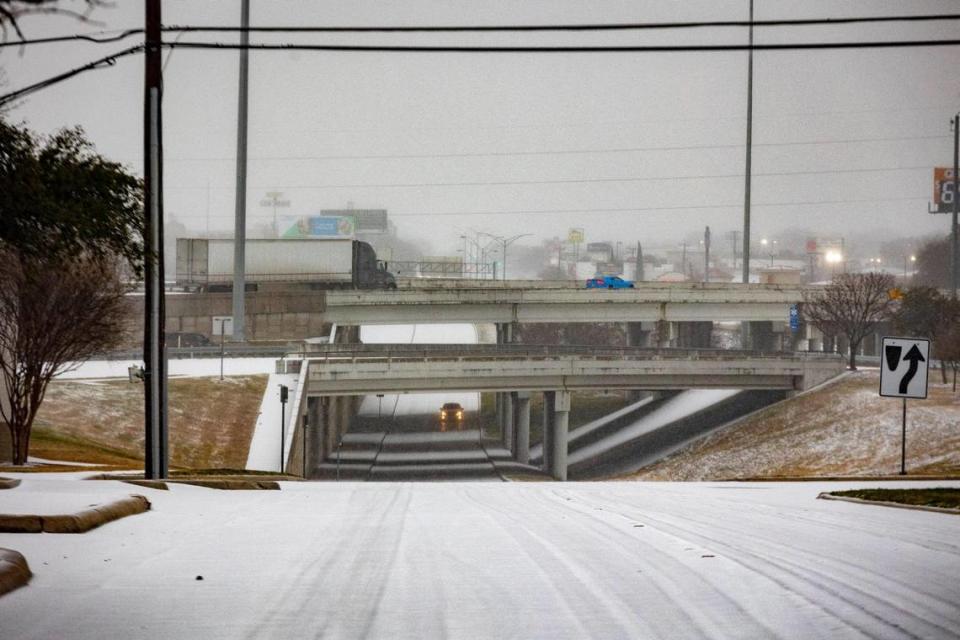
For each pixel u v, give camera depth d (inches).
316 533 1240.2
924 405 7588.6
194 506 1663.4
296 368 7194.9
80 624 686.5
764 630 665.0
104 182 1649.9
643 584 843.4
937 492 1971.0
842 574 892.0
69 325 3794.3
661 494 2252.7
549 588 827.4
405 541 1156.5
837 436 7347.4
